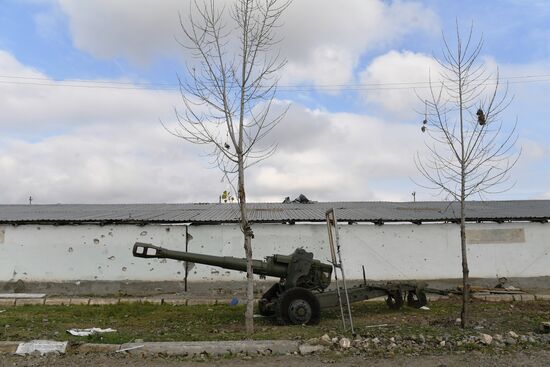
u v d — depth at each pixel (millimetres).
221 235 17250
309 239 17281
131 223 17219
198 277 17016
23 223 17094
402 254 17344
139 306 13828
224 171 9719
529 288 16969
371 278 17203
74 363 7477
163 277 17000
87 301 14953
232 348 8109
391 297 12883
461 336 8867
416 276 17250
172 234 17188
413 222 17484
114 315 12578
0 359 7699
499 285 16812
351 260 17250
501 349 8156
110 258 17062
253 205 23219
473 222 17562
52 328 10414
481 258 17422
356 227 17438
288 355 7996
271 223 17328
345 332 9344
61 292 16703
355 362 7520
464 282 9906
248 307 9430
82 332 9758
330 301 11352
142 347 8055
